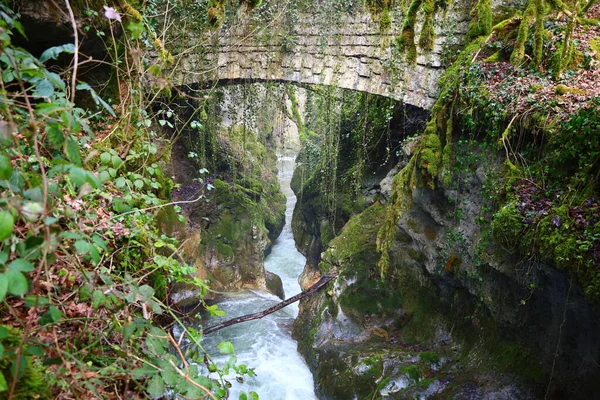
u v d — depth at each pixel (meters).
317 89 9.04
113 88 4.83
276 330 9.02
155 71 2.40
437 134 6.81
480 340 6.46
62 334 2.01
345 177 11.08
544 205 4.95
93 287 1.88
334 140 10.22
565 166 4.95
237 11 7.73
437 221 7.02
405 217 7.75
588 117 4.59
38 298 1.53
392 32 7.34
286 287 12.28
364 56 7.75
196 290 8.67
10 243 1.58
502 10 6.82
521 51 5.79
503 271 5.55
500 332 6.12
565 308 4.68
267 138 16.22
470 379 6.06
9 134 1.36
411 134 8.88
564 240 4.42
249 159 13.28
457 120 6.48
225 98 10.71
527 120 5.30
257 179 13.51
